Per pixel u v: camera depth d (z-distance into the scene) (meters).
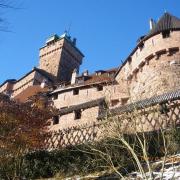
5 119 19.78
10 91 67.12
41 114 22.80
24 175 16.66
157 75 35.06
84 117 30.59
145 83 35.88
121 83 38.91
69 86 45.91
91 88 43.81
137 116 10.62
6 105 21.16
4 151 18.30
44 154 16.91
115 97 37.97
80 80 47.38
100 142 14.44
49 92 47.66
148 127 16.58
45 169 16.25
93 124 18.98
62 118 32.06
